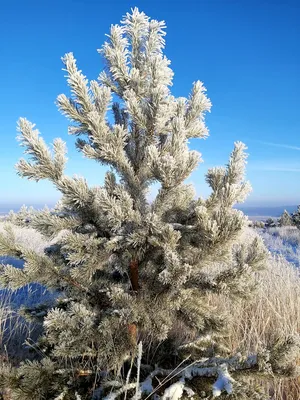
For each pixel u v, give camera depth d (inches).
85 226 90.0
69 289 94.7
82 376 87.4
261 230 750.5
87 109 85.0
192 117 96.4
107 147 84.0
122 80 95.8
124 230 86.4
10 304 161.3
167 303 80.5
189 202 91.6
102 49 96.7
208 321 82.0
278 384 102.8
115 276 103.9
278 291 171.0
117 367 84.5
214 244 76.6
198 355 97.7
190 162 77.5
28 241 257.3
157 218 79.7
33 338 133.0
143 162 94.4
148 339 102.7
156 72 86.1
